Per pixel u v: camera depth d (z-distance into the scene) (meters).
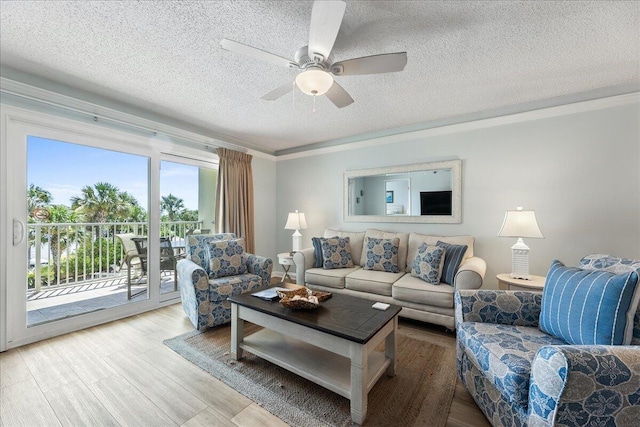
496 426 1.32
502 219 3.05
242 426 1.45
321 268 3.52
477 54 2.04
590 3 1.54
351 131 3.89
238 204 4.14
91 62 2.15
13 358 2.10
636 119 2.46
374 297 2.93
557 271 1.62
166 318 2.95
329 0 1.19
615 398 0.95
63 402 1.62
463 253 2.75
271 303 2.00
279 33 1.82
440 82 2.46
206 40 1.88
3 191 2.22
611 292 1.24
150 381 1.82
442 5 1.56
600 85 2.53
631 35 1.81
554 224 2.79
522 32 1.79
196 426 1.44
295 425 1.46
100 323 2.77
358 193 4.07
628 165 2.49
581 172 2.68
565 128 2.74
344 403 1.63
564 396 0.96
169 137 3.40
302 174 4.69
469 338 1.55
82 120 2.65
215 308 2.66
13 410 1.55
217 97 2.78
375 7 1.56
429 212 3.50
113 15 1.63
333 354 1.93
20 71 2.26
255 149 4.61
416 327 2.75
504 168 3.04
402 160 3.70
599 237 2.61
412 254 3.29
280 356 1.90
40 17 1.64
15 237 2.29
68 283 2.72
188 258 3.11
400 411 1.55
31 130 2.37
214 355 2.17
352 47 1.95
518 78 2.40
